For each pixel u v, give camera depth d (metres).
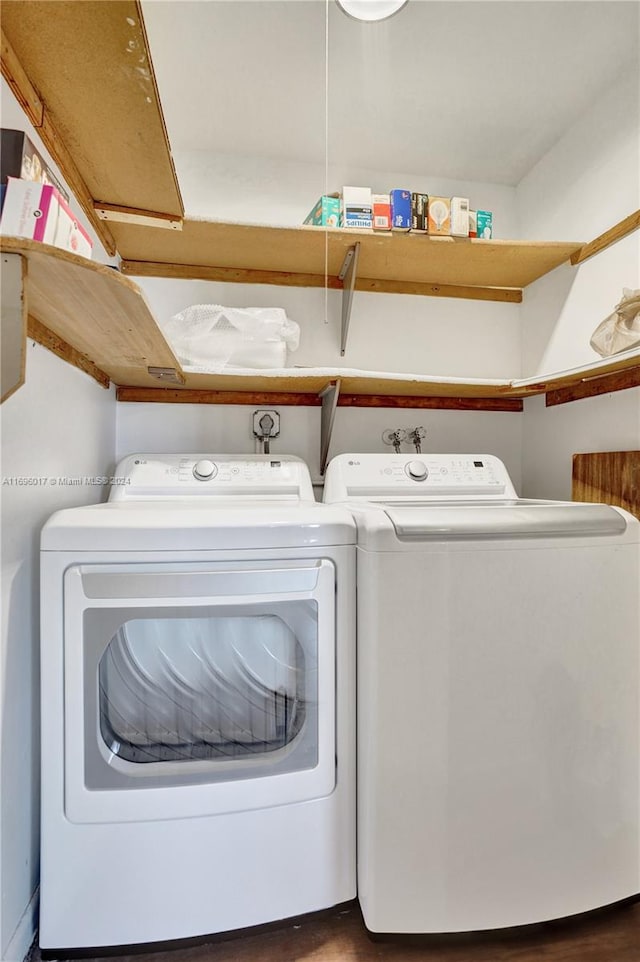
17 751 0.97
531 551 1.09
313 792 1.07
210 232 1.62
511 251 1.78
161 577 1.00
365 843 1.06
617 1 1.32
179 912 1.02
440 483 1.67
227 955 1.04
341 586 1.09
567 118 1.76
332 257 1.83
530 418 2.10
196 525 1.01
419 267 1.93
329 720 1.08
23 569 0.99
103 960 1.01
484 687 1.07
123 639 1.02
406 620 1.04
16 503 0.96
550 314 1.96
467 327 2.12
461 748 1.06
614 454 1.58
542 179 1.98
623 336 1.34
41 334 1.07
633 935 1.10
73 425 1.30
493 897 1.07
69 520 0.99
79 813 0.98
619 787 1.14
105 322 1.06
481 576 1.07
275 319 1.67
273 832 1.05
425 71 1.54
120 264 1.82
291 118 1.75
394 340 2.06
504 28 1.39
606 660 1.13
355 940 1.08
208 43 1.43
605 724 1.13
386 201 1.66
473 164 2.02
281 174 1.97
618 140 1.59
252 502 1.52
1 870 0.90
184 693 1.05
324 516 1.09
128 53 0.92
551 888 1.09
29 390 1.02
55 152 1.14
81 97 1.04
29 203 0.79
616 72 1.56
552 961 1.05
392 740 1.04
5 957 0.91
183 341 1.64
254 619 1.07
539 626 1.10
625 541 1.15
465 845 1.06
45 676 0.98
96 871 0.99
